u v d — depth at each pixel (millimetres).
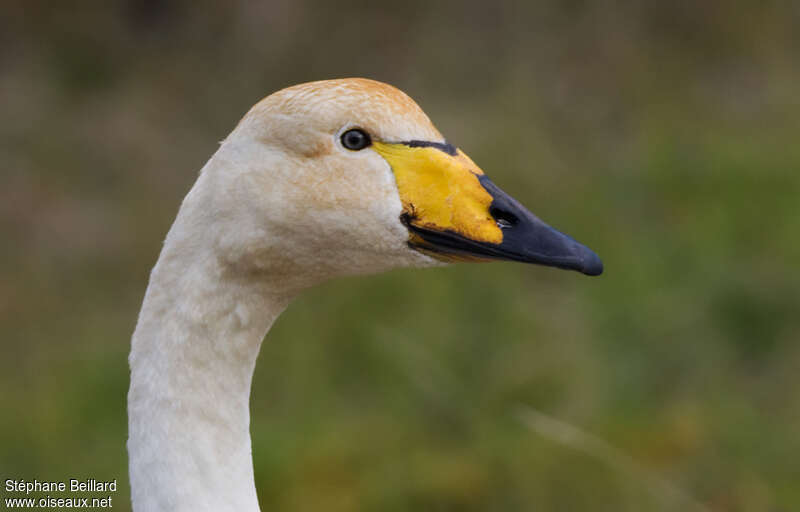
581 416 9352
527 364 9930
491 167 13109
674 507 7996
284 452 9430
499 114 14562
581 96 14930
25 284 13219
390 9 17562
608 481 8359
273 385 10539
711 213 12070
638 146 13578
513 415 9266
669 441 8984
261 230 4496
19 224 14297
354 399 10211
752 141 13250
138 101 16516
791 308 10398
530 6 16406
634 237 11820
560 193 12602
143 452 4535
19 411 10750
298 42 17250
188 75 17000
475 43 16703
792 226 11516
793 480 8633
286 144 4504
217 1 17797
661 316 10398
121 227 14094
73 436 10422
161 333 4551
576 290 11312
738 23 15508
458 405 9531
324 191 4496
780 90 14445
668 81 14789
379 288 11078
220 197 4496
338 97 4543
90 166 15336
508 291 10961
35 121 16109
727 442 8961
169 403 4531
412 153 4590
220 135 15930
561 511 8359
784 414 9383
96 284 13234
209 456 4551
